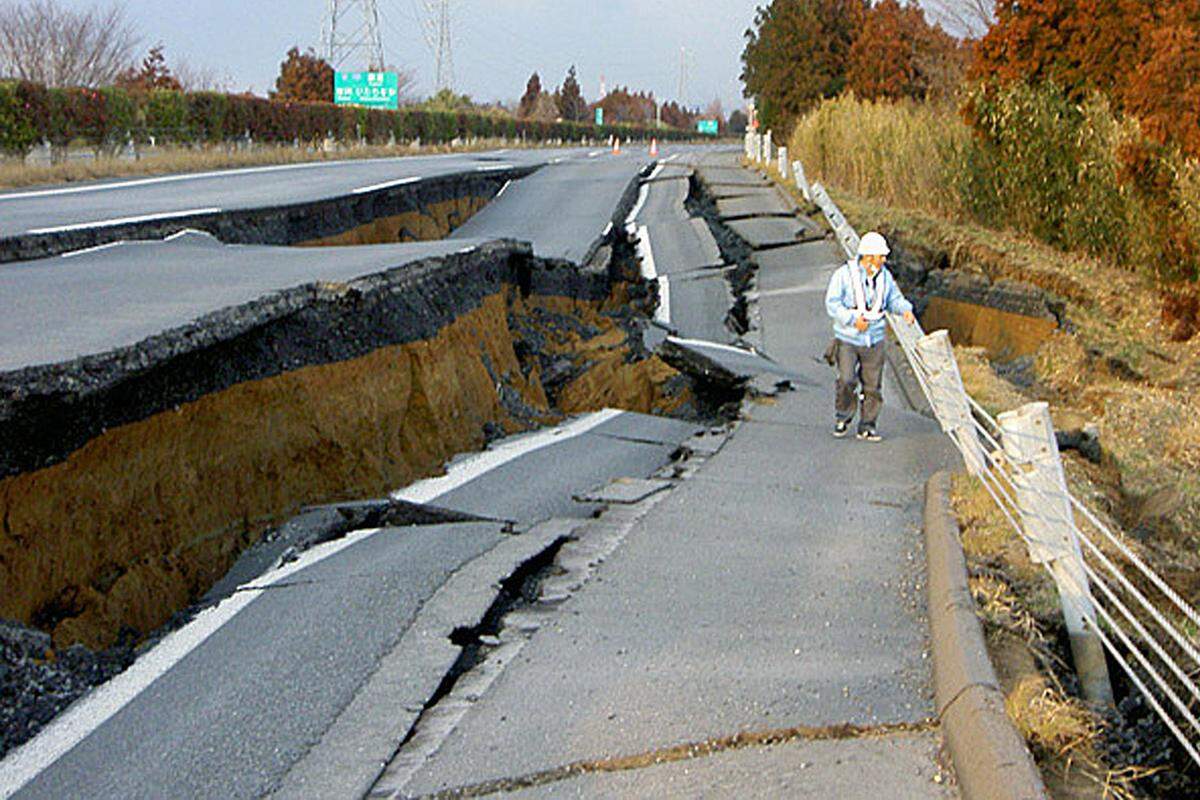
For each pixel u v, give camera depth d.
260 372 8.70
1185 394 13.41
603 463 9.98
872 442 10.27
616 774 4.25
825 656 5.22
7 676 5.55
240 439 8.32
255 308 8.80
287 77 66.56
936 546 6.46
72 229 12.99
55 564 6.53
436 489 8.85
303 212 17.78
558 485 9.04
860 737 4.41
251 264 11.77
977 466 7.52
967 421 7.79
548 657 5.34
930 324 19.22
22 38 47.84
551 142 82.38
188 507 7.69
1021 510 5.56
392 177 25.09
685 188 32.06
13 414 6.29
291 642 5.69
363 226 20.39
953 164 23.06
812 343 16.08
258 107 38.66
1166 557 7.83
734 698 4.78
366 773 4.39
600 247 21.66
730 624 5.67
